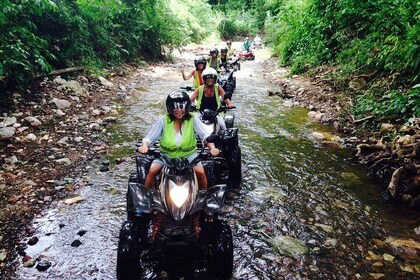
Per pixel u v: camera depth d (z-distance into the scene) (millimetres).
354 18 11820
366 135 6984
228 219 4266
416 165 5016
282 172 5574
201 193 3209
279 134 7336
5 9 7156
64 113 7926
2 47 7418
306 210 4496
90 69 11406
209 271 3369
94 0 13203
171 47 20016
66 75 10297
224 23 37469
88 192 4812
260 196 4824
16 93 7879
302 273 3371
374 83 9094
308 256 3621
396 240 3881
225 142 4973
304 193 4930
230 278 3277
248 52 20984
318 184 5191
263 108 9359
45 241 3764
